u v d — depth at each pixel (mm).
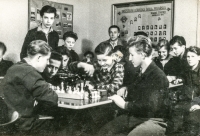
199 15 3799
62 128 2652
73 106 2314
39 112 2432
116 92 3018
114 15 4742
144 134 2309
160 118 2531
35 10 4039
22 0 3842
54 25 4414
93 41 5062
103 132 2521
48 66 3305
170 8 4066
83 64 3799
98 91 2895
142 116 2479
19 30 3818
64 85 3176
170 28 4078
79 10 4914
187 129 2824
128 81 3021
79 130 2814
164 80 2438
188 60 3604
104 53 3250
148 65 2518
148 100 2422
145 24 4359
